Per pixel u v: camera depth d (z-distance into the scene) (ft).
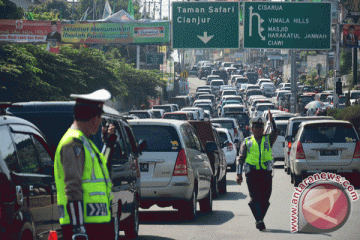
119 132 88.28
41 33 297.33
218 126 245.45
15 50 261.44
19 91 253.65
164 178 109.40
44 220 61.00
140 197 101.35
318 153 159.43
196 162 117.29
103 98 46.24
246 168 100.12
